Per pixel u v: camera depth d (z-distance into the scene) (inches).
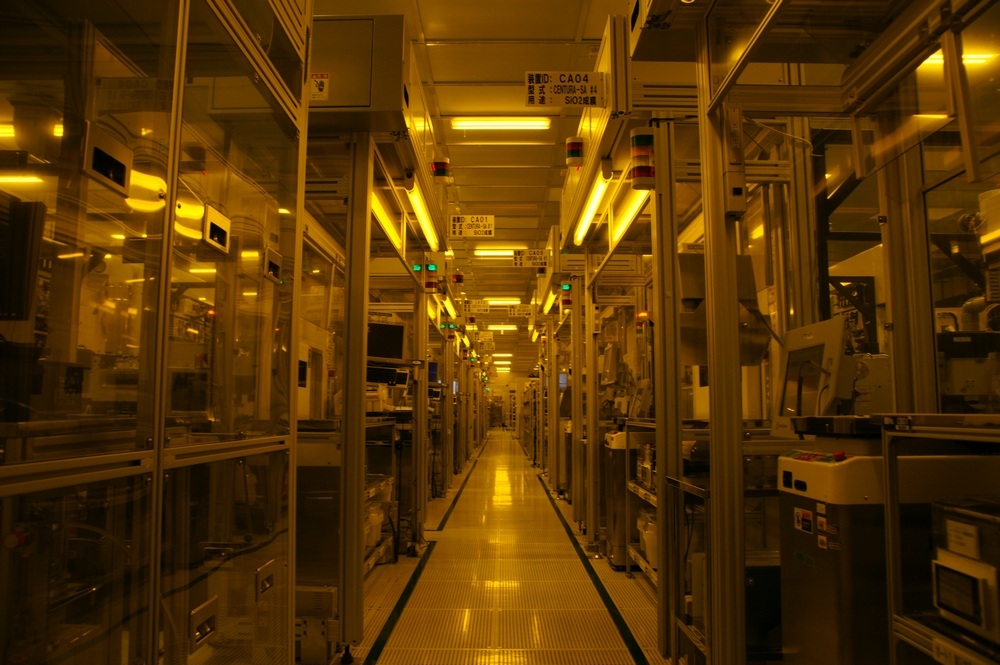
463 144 307.6
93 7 55.7
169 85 54.4
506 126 286.7
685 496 114.1
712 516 82.0
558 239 267.9
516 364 1208.8
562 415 329.4
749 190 144.6
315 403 158.9
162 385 52.9
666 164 123.0
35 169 54.8
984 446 62.1
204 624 67.8
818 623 61.7
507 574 175.8
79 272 56.1
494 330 917.2
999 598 42.4
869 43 80.1
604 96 126.8
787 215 129.0
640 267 212.1
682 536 110.3
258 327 83.0
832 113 86.7
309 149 126.1
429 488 319.6
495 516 269.1
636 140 123.7
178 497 64.0
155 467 51.8
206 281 71.3
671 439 117.9
